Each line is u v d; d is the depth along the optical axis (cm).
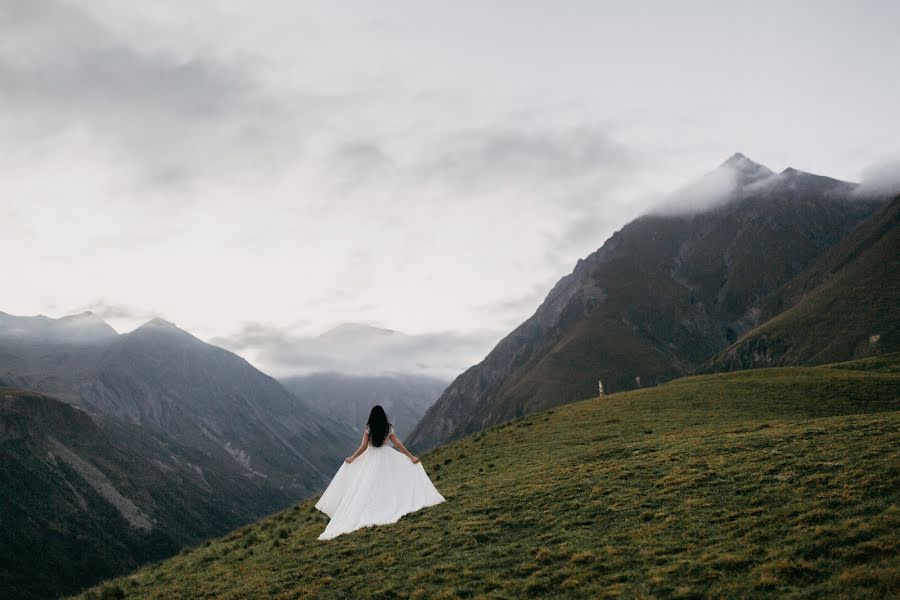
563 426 4975
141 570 2980
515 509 2170
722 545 1408
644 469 2411
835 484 1661
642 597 1194
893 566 1110
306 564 1972
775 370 7038
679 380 7694
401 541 1988
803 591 1100
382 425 1731
